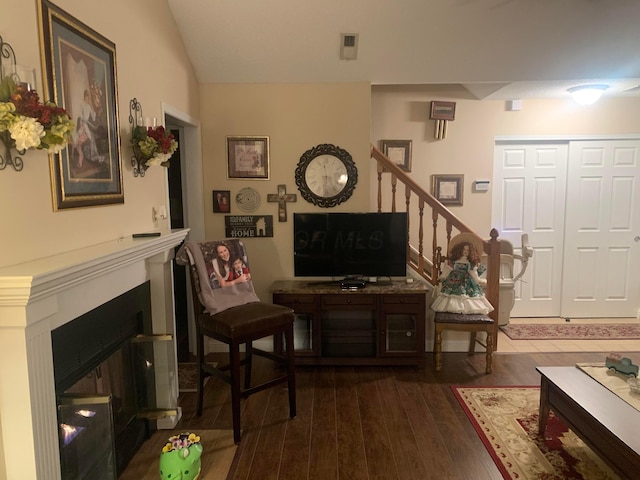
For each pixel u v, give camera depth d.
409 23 3.16
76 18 1.82
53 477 1.50
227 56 3.43
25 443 1.40
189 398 3.13
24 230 1.49
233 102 3.71
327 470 2.28
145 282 2.50
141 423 2.52
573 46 3.34
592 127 4.77
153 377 2.60
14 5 1.45
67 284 1.51
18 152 1.46
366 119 3.71
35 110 1.34
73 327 1.75
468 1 2.98
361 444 2.52
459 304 3.55
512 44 3.33
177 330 3.86
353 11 3.06
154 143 2.37
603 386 2.29
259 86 3.70
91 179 1.92
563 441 2.50
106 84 2.07
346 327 3.62
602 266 4.96
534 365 3.65
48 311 1.44
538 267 5.00
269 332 2.69
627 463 1.77
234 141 3.73
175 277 3.83
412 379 3.39
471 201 4.82
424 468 2.29
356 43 3.33
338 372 3.53
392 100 4.71
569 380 2.37
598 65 3.55
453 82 3.75
